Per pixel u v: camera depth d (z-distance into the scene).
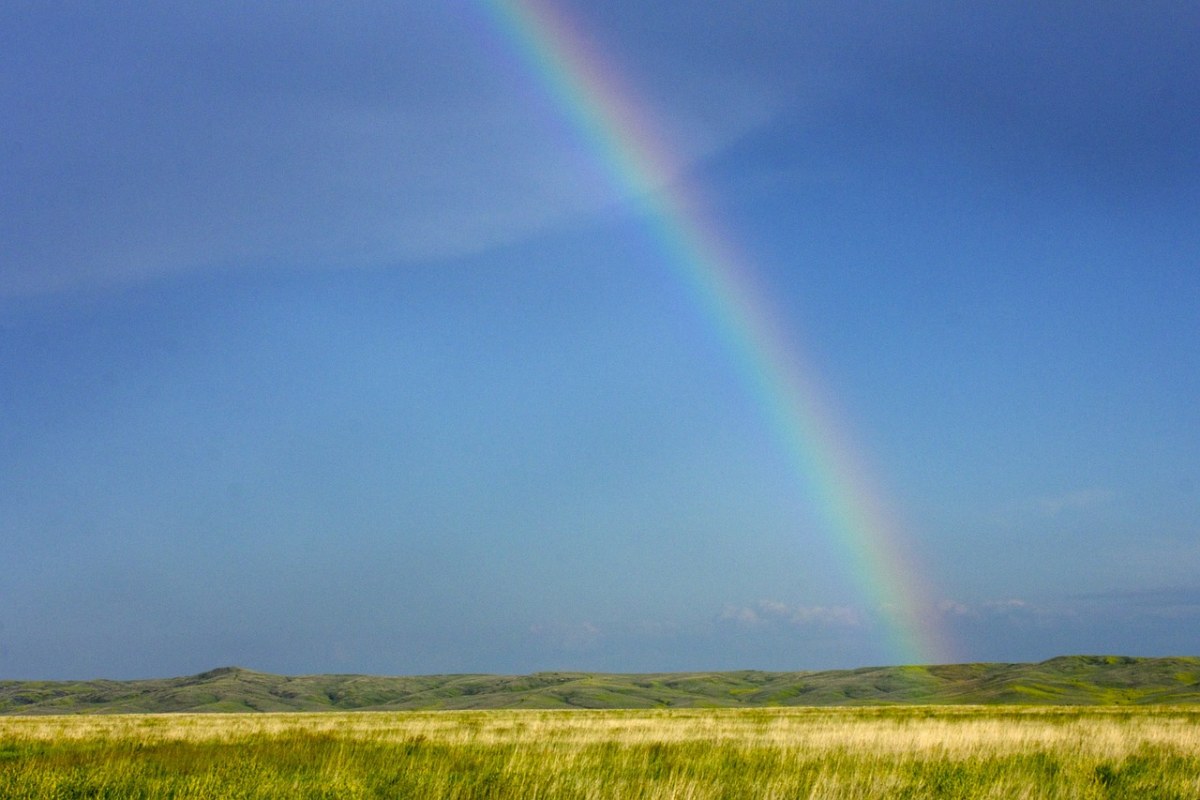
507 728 42.56
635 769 20.83
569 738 31.94
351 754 24.14
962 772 20.19
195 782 16.83
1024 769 21.19
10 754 24.41
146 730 45.75
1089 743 27.30
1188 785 19.11
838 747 25.81
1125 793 18.27
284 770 19.83
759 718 59.62
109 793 16.44
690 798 16.08
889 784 17.52
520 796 15.94
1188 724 39.56
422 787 16.94
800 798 16.55
